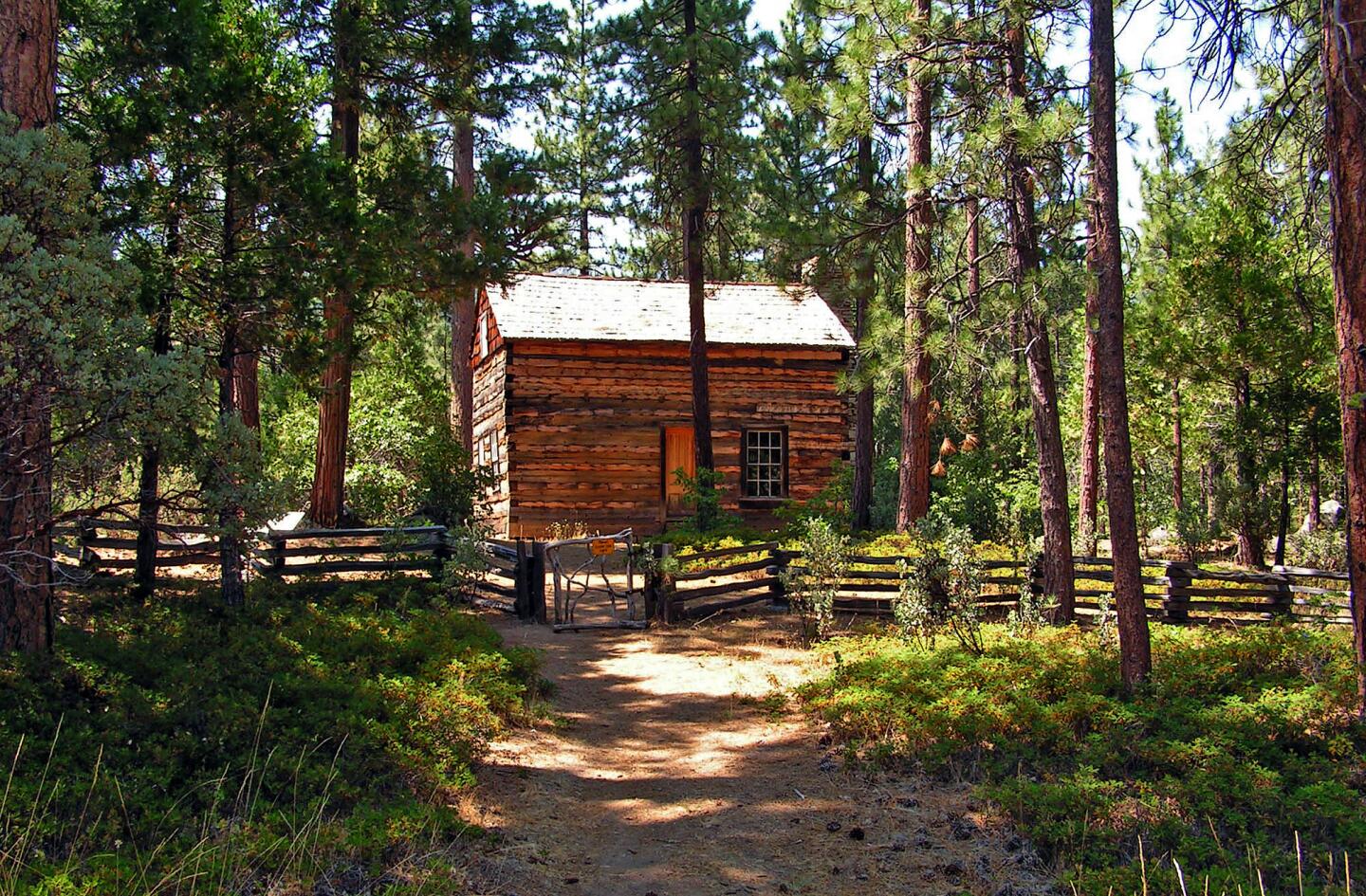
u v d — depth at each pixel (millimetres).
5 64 7516
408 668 9398
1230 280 16719
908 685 8875
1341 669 8344
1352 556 7910
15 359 6273
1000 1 11102
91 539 13211
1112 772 6832
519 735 8570
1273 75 10273
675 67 20156
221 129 10805
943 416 27719
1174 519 22875
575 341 23391
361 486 20312
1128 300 20391
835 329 25609
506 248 16828
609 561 20234
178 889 4633
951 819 6410
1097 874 5281
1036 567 13867
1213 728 7324
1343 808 5852
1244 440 17359
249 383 16734
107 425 6754
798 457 24812
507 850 5992
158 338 10852
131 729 6434
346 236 11711
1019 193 11766
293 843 5219
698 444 21078
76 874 4609
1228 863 5441
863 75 13422
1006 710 7809
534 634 13305
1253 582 13844
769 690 10219
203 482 8094
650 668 11430
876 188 17031
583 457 23734
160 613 10188
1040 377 12461
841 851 6062
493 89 19734
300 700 7711
